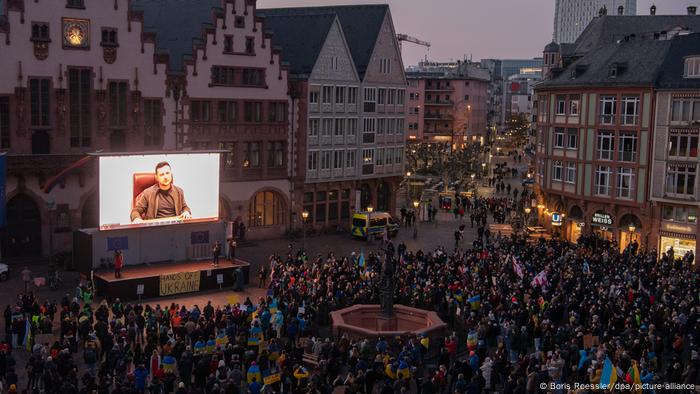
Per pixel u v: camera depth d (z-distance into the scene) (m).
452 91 167.88
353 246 64.38
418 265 45.69
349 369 30.75
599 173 64.81
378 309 38.34
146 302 44.38
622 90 62.47
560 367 28.53
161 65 57.47
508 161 169.88
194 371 28.69
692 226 59.03
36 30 51.41
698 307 36.81
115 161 48.16
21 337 34.00
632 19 91.81
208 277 48.09
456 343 32.88
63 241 53.81
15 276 48.28
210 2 64.81
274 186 66.19
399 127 78.81
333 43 69.62
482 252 50.53
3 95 50.56
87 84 54.03
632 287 41.31
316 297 39.09
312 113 68.12
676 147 59.44
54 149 52.94
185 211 51.81
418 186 90.00
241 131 63.19
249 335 32.53
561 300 37.41
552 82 69.31
